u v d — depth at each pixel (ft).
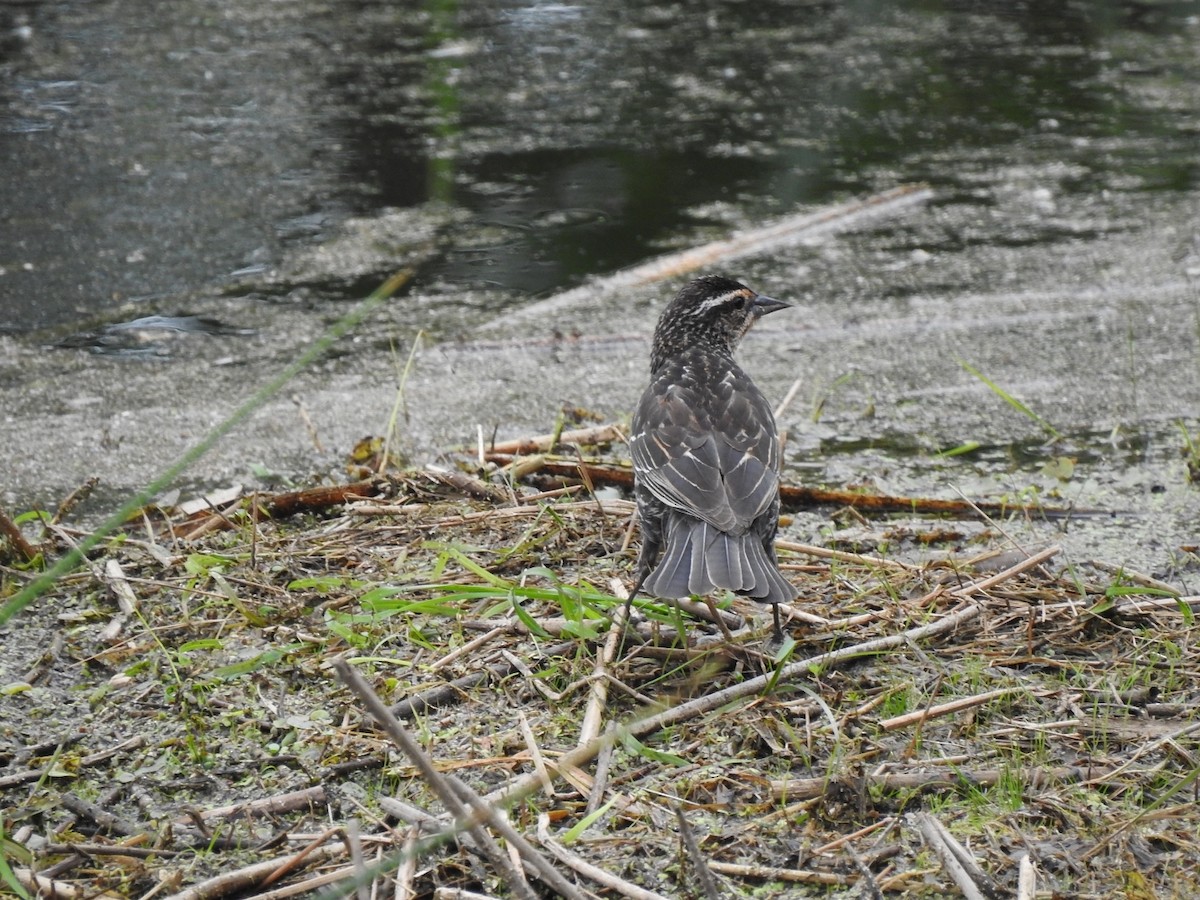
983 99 69.92
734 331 34.42
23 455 37.60
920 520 33.96
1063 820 22.04
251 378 42.45
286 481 36.22
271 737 24.61
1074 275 50.08
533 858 18.37
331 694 25.73
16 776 23.49
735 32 81.51
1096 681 25.73
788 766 23.44
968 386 42.37
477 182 58.80
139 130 63.98
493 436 36.42
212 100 68.23
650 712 24.47
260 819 22.61
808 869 21.16
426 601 26.17
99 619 28.40
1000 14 85.40
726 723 24.57
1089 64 75.36
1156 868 21.06
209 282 49.21
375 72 73.26
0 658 27.07
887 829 21.74
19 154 60.75
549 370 43.11
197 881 21.25
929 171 60.44
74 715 25.36
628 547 30.76
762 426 28.48
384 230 53.78
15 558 30.63
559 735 24.45
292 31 80.23
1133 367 41.81
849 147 63.26
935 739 24.25
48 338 44.91
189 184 57.93
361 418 40.01
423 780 23.30
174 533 31.60
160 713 25.32
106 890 20.95
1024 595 28.73
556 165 60.90
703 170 60.34
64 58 74.08
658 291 48.80
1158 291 48.75
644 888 20.81
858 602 28.68
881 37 80.53
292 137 63.57
